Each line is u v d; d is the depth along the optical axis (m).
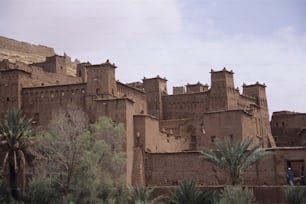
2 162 61.00
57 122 59.12
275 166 55.41
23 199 56.59
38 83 75.88
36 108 69.69
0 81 71.56
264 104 91.31
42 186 55.72
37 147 59.34
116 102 62.56
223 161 50.62
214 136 66.88
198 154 58.97
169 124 77.38
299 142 88.88
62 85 69.06
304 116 93.25
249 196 47.53
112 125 58.97
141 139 62.28
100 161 56.41
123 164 56.94
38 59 109.06
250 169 56.44
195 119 75.88
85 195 55.00
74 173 55.62
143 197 52.00
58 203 54.47
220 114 67.06
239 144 50.78
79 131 59.59
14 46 108.12
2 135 56.53
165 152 61.75
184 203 49.56
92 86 67.50
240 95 84.94
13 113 57.94
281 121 95.00
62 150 56.66
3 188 57.25
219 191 51.88
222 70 81.38
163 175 60.25
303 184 54.25
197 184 58.28
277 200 51.34
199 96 82.56
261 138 85.19
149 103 85.19
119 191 55.50
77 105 67.75
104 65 67.75
